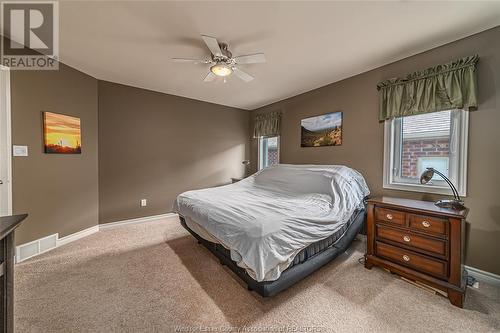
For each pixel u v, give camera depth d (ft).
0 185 7.12
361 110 9.57
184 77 10.26
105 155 10.85
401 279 6.38
